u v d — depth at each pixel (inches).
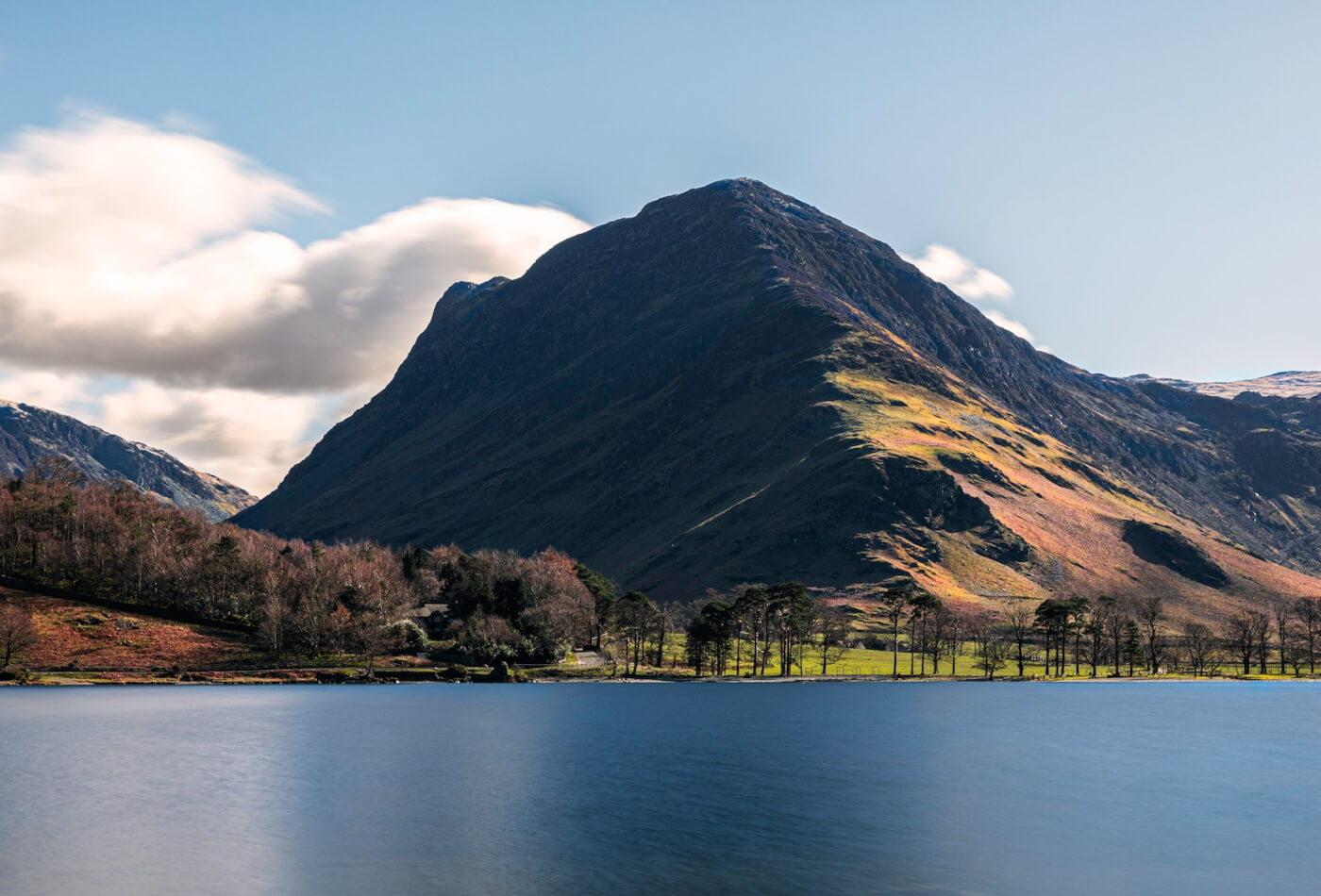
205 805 4067.4
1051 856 3361.2
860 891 2938.0
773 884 2989.7
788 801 4229.8
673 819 3848.4
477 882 2992.1
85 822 3742.6
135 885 2962.6
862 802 4232.3
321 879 3019.2
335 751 5620.1
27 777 4719.5
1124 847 3506.4
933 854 3373.5
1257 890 3016.7
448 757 5403.5
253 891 2901.1
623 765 5182.1
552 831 3622.0
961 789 4576.8
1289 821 3966.5
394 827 3678.6
